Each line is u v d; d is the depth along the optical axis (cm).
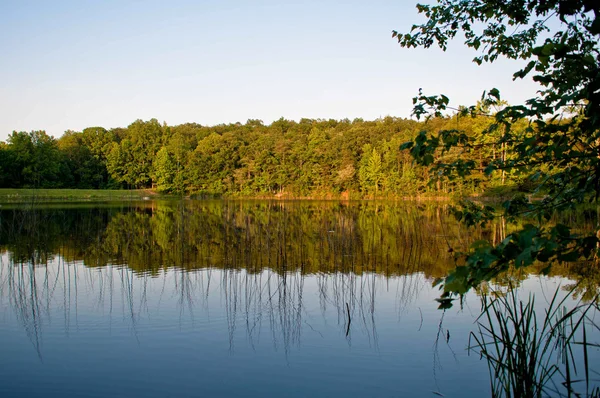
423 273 1066
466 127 2408
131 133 6875
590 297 776
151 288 944
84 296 885
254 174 6084
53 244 1534
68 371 556
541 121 324
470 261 244
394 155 5053
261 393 497
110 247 1470
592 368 515
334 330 689
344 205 3988
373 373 542
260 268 1143
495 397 476
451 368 551
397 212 2969
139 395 491
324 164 5759
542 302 768
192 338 662
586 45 296
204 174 5959
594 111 263
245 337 665
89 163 5962
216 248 1448
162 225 2119
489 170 362
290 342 641
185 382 525
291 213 2892
